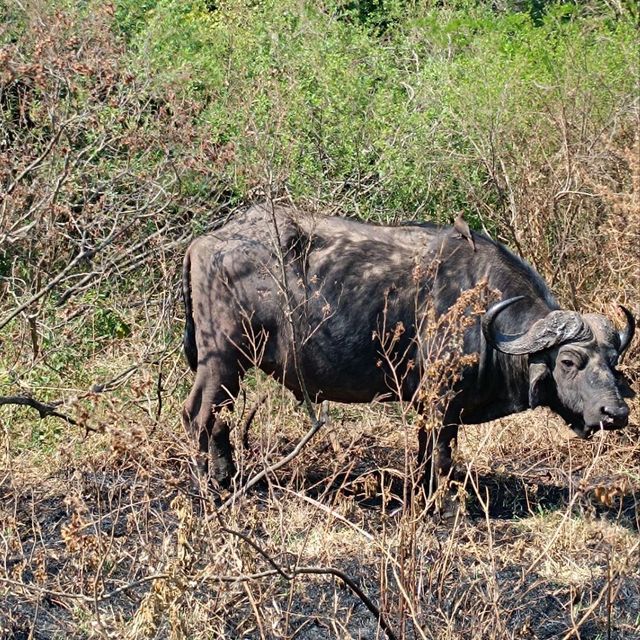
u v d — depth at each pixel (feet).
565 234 67.77
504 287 51.62
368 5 97.66
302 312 51.60
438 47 85.81
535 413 62.85
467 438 59.93
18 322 63.46
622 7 93.56
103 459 54.29
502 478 57.62
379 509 51.06
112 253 62.03
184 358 63.21
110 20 67.21
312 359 52.31
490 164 72.69
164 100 66.03
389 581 44.91
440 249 52.11
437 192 75.25
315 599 44.37
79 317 64.75
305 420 59.67
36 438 56.75
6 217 56.29
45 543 47.93
